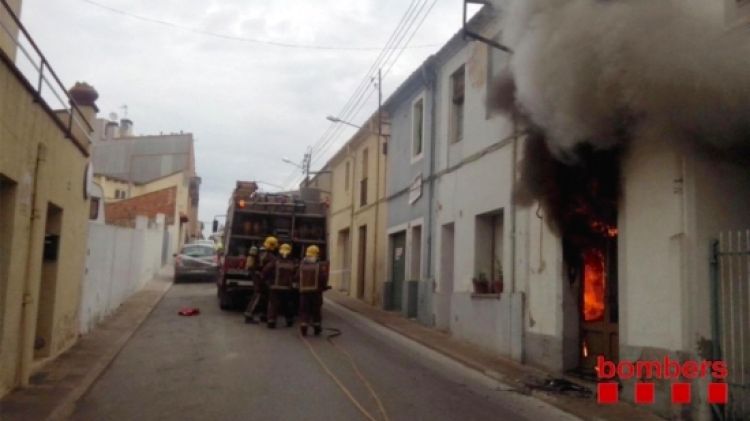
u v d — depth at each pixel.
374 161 22.61
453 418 7.66
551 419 7.89
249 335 13.63
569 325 10.41
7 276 7.32
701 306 7.59
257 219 17.31
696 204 7.70
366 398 8.41
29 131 7.71
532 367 11.04
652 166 8.32
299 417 7.36
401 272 19.59
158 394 8.38
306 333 14.00
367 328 16.06
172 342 12.48
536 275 11.16
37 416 6.98
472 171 14.12
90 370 9.45
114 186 42.44
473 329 13.50
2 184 7.31
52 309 9.85
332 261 29.45
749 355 7.27
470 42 14.43
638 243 8.55
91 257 13.08
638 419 7.73
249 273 16.80
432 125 16.89
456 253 14.88
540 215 10.84
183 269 26.19
